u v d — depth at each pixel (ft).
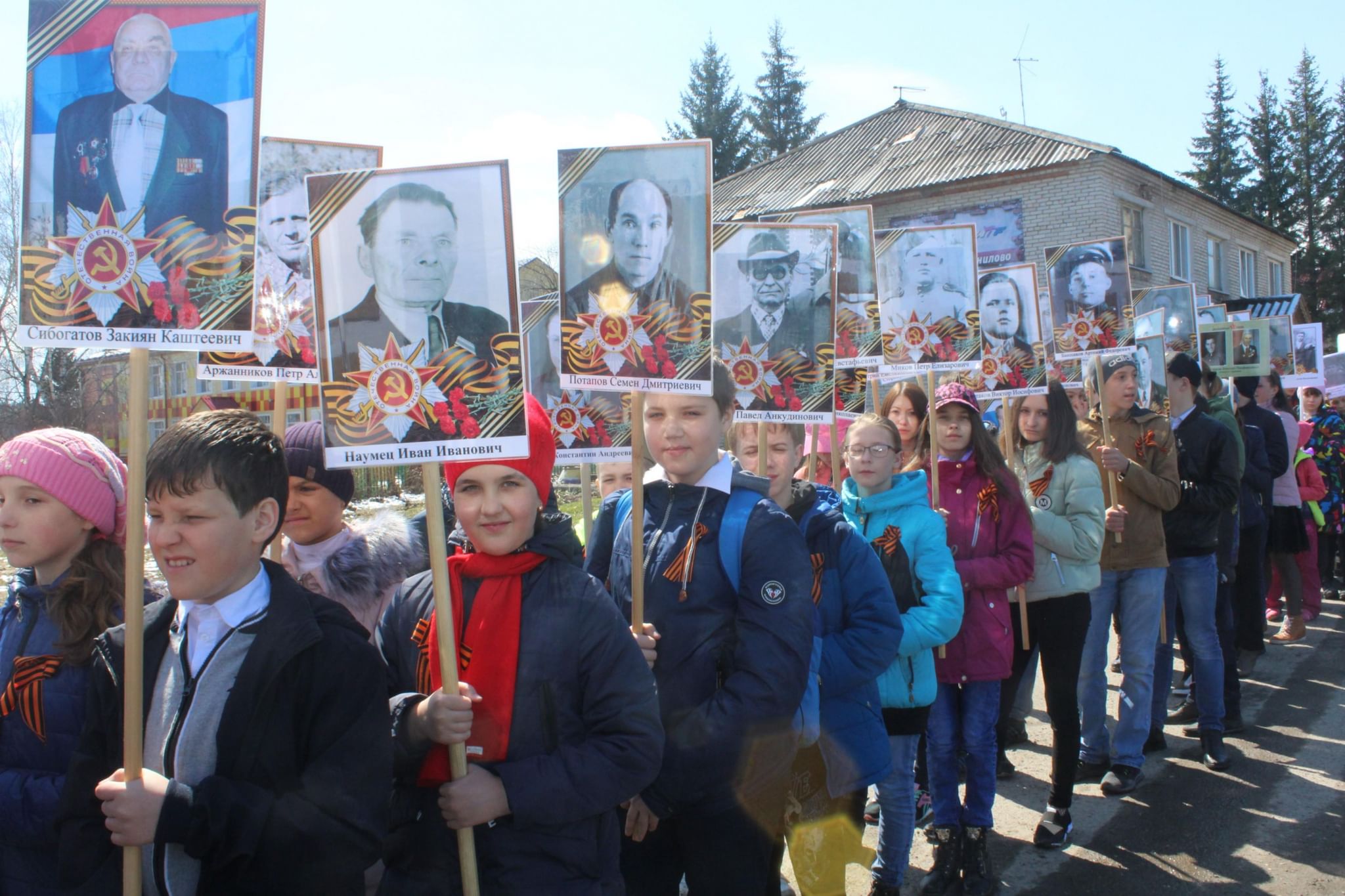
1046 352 19.16
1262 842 13.38
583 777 6.51
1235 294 94.02
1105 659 15.62
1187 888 12.17
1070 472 13.52
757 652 7.86
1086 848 13.33
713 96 142.51
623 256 8.33
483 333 6.80
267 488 6.01
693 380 8.30
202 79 6.57
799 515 10.34
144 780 5.51
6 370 63.82
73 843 5.87
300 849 5.54
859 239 12.37
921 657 11.18
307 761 5.71
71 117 6.44
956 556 12.34
